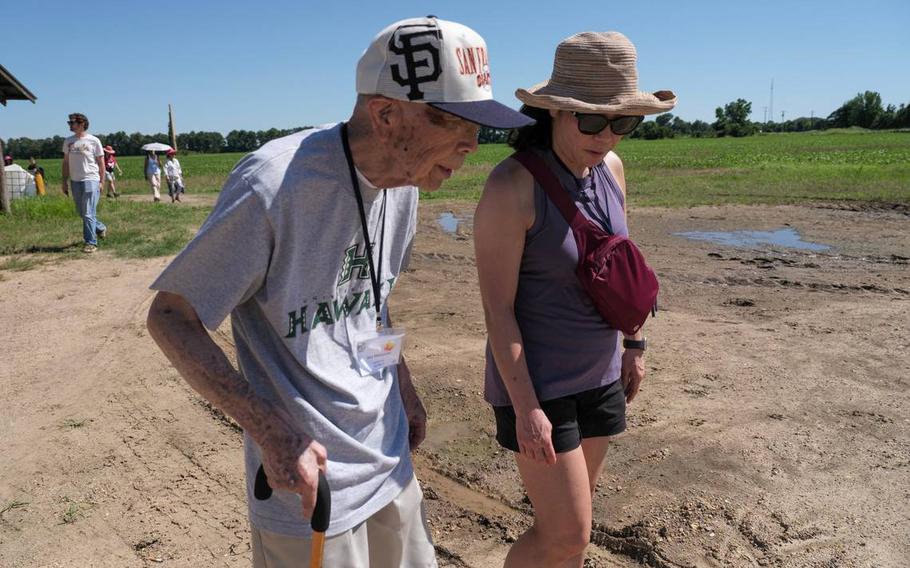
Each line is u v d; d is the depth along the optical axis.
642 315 2.34
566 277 2.31
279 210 1.61
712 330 6.07
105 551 3.22
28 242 10.94
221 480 3.82
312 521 1.72
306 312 1.75
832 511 3.37
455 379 5.09
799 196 16.39
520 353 2.27
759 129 132.88
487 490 3.69
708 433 4.16
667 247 10.17
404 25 1.62
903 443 4.00
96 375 5.29
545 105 2.18
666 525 3.27
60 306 7.17
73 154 10.06
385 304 2.04
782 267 8.65
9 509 3.55
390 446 2.03
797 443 4.02
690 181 22.52
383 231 1.92
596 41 2.23
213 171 48.31
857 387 4.77
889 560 3.01
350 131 1.73
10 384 5.13
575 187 2.34
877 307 6.68
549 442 2.23
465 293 7.63
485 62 1.71
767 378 4.95
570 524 2.36
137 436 4.32
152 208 17.92
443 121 1.65
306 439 1.67
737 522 3.29
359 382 1.90
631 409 4.51
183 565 3.12
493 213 2.23
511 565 2.48
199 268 1.60
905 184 18.70
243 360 1.83
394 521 2.08
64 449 4.15
